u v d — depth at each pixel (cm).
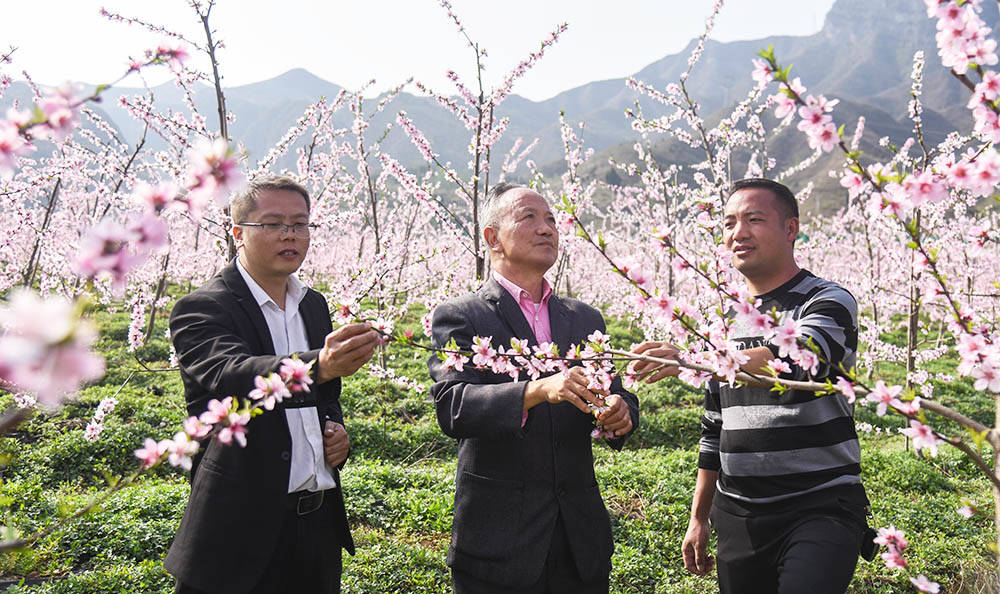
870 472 721
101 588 402
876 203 131
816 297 220
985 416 1027
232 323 223
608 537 232
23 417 102
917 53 590
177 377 1038
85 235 80
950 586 434
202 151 93
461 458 234
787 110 128
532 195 249
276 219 231
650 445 880
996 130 123
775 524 216
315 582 230
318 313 255
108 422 744
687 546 264
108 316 1483
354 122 866
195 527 207
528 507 217
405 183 604
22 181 664
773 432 217
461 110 603
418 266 1529
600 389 192
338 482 239
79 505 490
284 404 183
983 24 119
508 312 238
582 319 254
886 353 965
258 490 208
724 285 155
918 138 613
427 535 511
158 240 84
